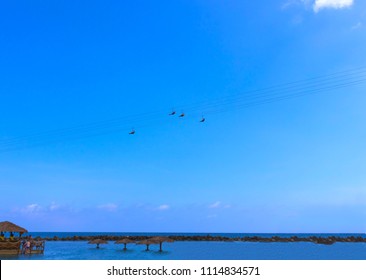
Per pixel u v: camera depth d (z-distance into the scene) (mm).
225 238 165375
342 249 100562
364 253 83688
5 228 55156
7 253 53688
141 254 74500
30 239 68688
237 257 71312
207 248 102375
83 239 150125
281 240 153000
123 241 71000
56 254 70062
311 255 77500
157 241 69562
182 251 87375
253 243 139250
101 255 70125
